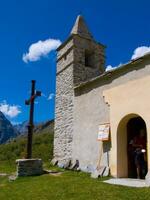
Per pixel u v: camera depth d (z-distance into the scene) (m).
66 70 16.98
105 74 12.97
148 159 10.02
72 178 11.19
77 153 14.49
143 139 11.12
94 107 13.73
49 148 23.25
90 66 17.56
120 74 12.23
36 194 8.92
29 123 13.94
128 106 11.40
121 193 7.98
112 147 11.91
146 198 7.32
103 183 9.72
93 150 13.24
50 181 10.82
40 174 12.99
